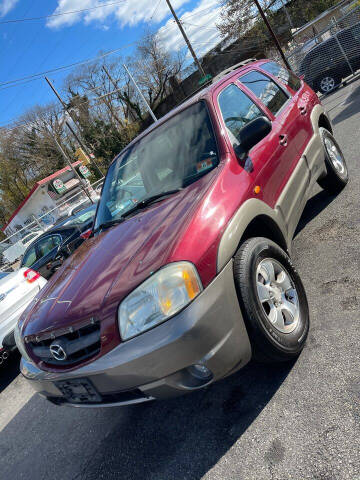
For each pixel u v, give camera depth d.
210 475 2.03
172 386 1.96
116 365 1.98
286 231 2.93
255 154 2.86
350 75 13.99
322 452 1.81
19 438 3.49
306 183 3.50
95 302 2.10
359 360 2.20
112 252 2.48
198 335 1.92
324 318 2.67
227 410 2.38
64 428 3.27
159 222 2.41
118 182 3.48
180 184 2.79
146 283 1.97
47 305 2.48
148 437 2.56
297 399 2.17
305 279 3.26
